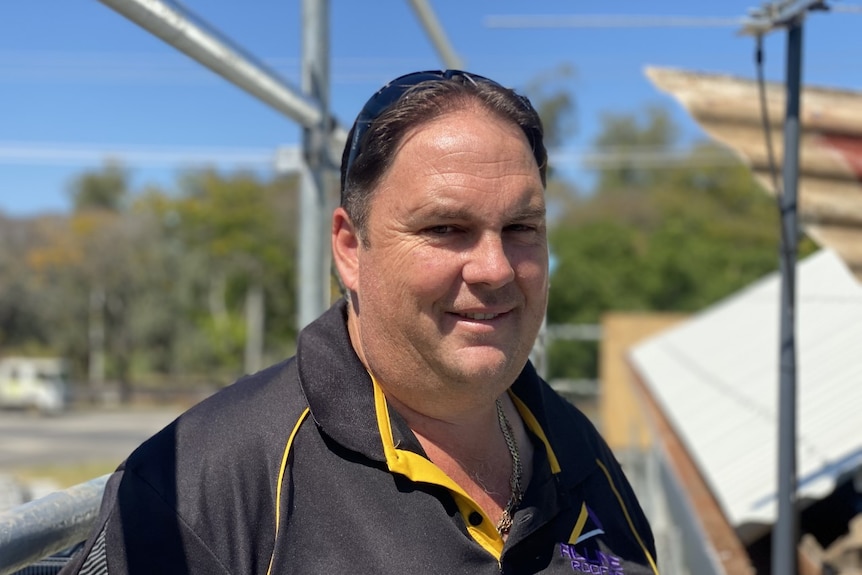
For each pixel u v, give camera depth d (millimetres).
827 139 2824
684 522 4125
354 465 1385
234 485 1310
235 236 32906
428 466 1401
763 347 6363
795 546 2553
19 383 31312
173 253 38188
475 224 1357
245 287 33469
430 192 1338
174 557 1245
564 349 20938
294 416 1397
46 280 40219
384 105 1402
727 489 3324
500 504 1529
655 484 6410
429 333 1380
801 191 2855
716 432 4473
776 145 2832
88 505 1385
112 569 1228
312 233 2520
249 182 34438
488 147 1363
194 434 1353
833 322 5395
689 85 2850
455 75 1440
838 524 3213
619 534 1675
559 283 23000
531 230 1444
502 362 1404
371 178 1395
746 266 23781
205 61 1778
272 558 1305
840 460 3027
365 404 1423
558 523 1555
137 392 34281
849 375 4191
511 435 1595
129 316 37969
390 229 1375
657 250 23781
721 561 2766
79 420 28500
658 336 10664
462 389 1404
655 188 38281
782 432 2521
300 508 1350
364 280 1430
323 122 2492
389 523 1359
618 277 23234
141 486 1277
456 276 1360
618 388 13336
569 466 1641
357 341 1523
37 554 1230
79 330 39438
